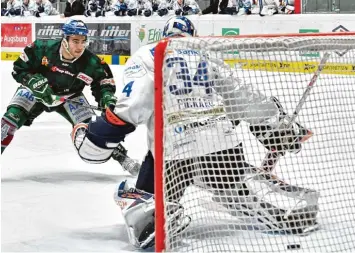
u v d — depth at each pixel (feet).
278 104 14.64
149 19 67.21
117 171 23.65
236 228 14.11
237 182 13.98
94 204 18.29
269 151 14.90
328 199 15.70
